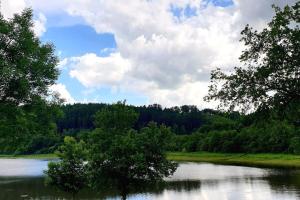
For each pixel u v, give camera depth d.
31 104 24.45
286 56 22.23
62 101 26.36
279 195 47.16
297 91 22.08
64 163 44.09
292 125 27.58
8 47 23.61
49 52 25.25
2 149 25.14
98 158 30.08
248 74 23.42
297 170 82.12
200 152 178.50
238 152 160.62
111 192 52.44
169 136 31.77
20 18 23.95
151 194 50.91
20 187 62.12
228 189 55.06
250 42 23.59
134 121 32.41
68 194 52.34
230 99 23.77
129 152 30.17
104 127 31.52
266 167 95.69
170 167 31.55
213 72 24.28
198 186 59.31
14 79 23.14
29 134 24.95
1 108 23.09
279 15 22.41
